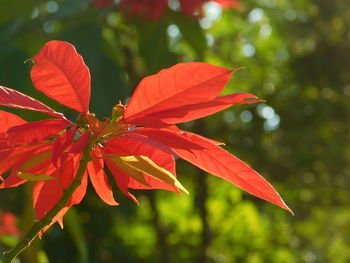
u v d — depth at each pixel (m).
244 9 4.77
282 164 4.77
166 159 0.89
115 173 0.92
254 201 4.82
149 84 0.85
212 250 5.37
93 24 2.01
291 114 4.81
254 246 5.38
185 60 4.04
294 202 5.07
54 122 0.86
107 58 1.96
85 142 0.83
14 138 0.84
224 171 0.89
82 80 0.87
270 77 5.18
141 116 0.87
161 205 5.51
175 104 0.86
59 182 0.91
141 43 2.10
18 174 0.84
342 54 4.75
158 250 5.21
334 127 4.88
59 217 0.93
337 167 4.78
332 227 5.29
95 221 4.64
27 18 2.08
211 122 4.85
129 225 5.41
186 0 2.07
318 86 4.86
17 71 1.86
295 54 4.98
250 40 5.33
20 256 2.24
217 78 0.84
